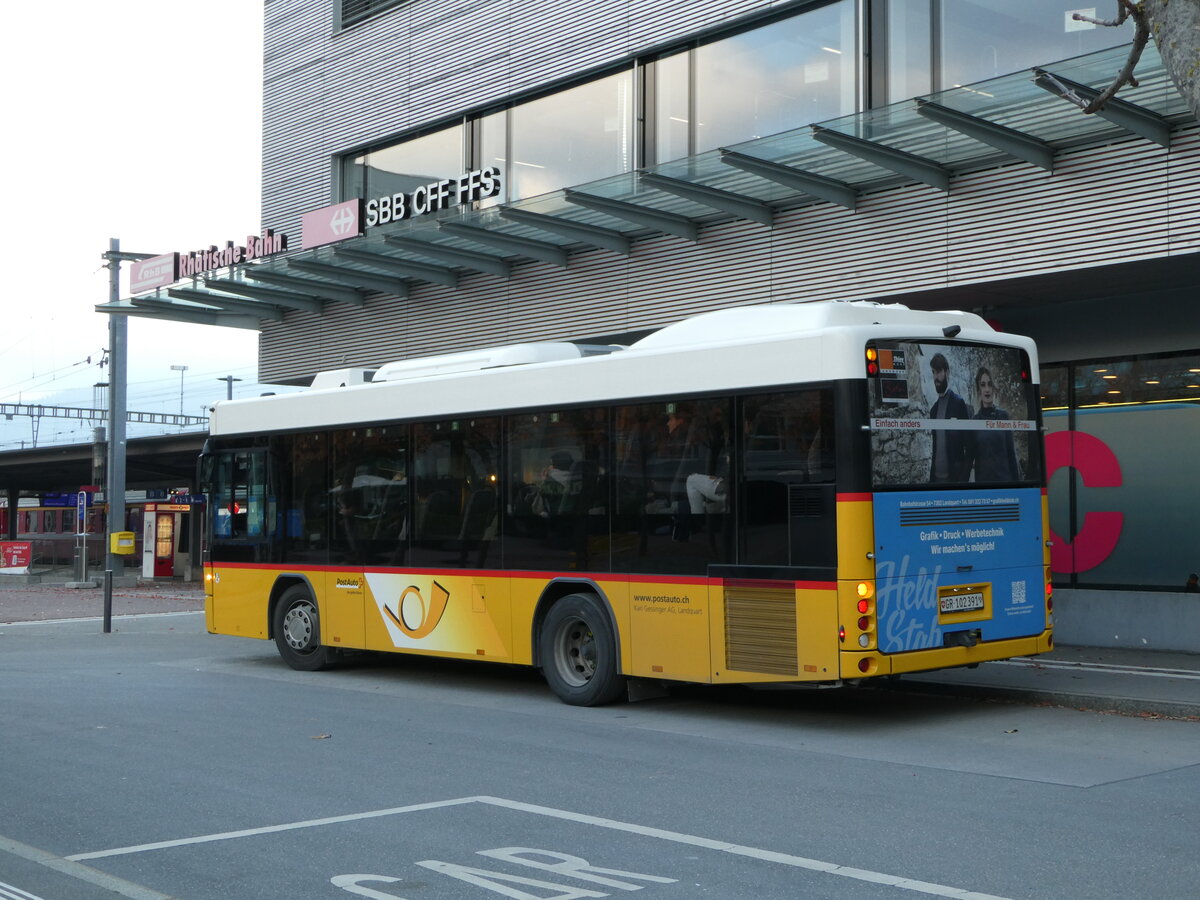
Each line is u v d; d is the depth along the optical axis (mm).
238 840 6812
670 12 17781
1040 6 14102
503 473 12539
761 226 16500
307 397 14828
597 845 6625
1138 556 14938
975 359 10812
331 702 12336
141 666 15742
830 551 9883
